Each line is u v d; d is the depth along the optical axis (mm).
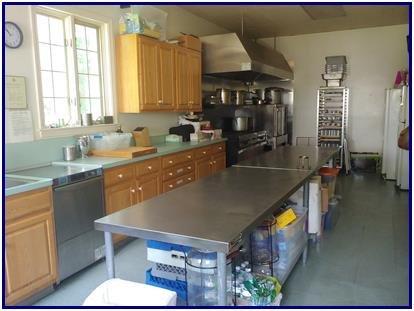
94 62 3795
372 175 6387
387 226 3760
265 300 2023
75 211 2664
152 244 2096
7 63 2770
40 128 3061
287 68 6641
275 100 6945
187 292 2021
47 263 2443
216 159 4957
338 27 6488
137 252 3160
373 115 6773
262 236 2389
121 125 4055
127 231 1633
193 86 4793
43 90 3215
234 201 2029
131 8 4035
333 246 3246
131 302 1634
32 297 2371
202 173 4594
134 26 3768
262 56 5672
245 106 6352
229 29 6473
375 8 5246
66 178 2566
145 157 3457
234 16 5598
